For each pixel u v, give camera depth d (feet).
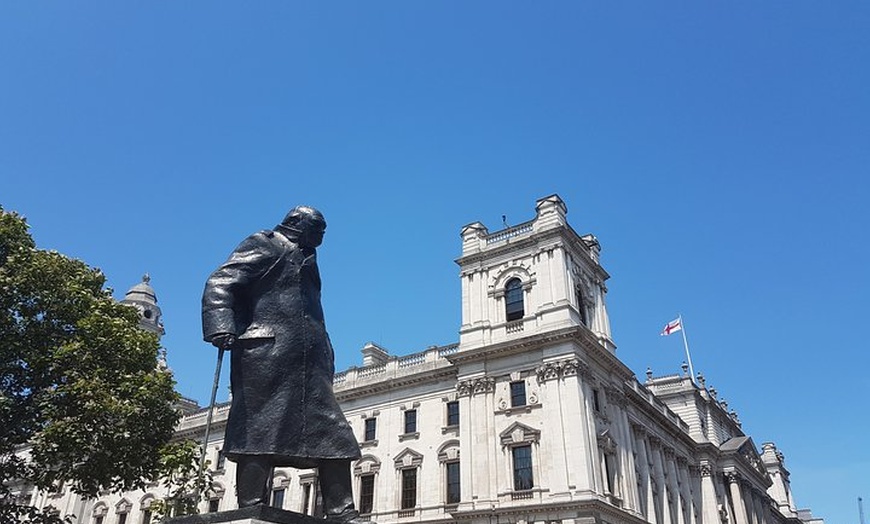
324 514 25.18
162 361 192.65
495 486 131.75
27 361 81.05
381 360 195.93
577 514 119.24
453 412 151.12
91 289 94.02
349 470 26.05
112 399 79.77
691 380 231.30
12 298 81.71
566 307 138.31
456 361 148.05
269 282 27.20
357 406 167.53
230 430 25.16
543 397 133.90
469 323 151.43
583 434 125.80
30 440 82.23
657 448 177.17
